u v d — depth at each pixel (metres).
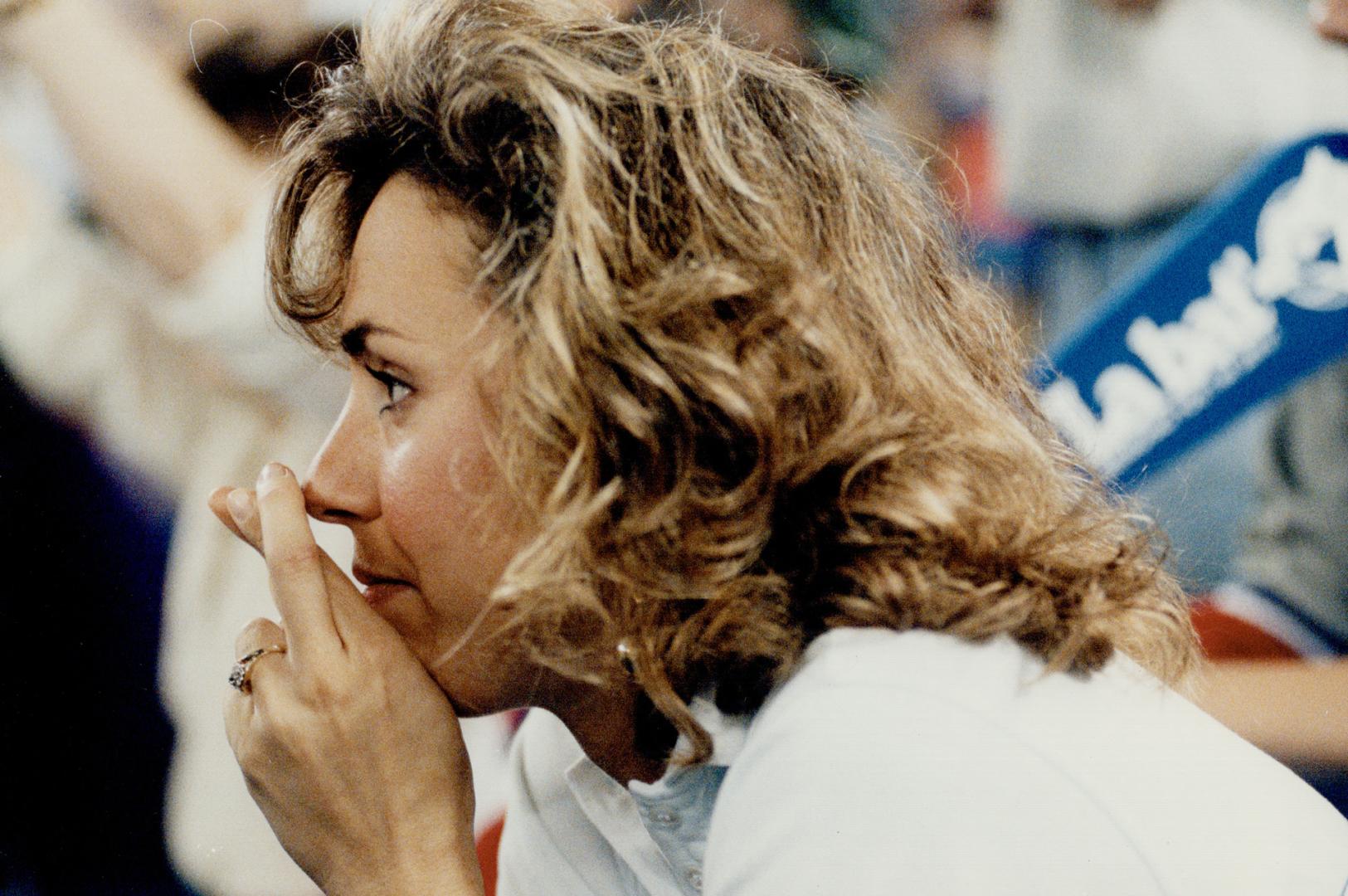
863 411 0.66
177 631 1.66
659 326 0.64
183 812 1.67
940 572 0.64
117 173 1.54
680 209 0.67
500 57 0.68
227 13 1.50
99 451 1.63
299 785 0.74
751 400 0.63
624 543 0.63
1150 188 1.82
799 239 0.69
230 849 1.66
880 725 0.57
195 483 1.63
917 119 1.79
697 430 0.65
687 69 0.71
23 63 1.53
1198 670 0.85
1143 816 0.58
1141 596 0.75
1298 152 1.77
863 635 0.63
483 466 0.68
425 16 0.73
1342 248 1.76
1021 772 0.57
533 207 0.67
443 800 0.75
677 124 0.68
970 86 1.80
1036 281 1.84
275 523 0.74
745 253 0.66
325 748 0.73
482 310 0.68
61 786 1.65
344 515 0.73
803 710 0.60
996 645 0.64
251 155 1.56
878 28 1.74
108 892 1.64
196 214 1.55
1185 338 1.76
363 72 0.77
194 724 1.66
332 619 0.74
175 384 1.62
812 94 0.78
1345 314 1.75
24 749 1.63
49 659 1.62
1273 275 1.75
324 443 0.74
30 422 1.62
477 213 0.68
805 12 1.69
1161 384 1.76
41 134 1.56
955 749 0.57
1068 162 1.82
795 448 0.65
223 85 1.53
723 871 0.60
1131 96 1.81
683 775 0.71
